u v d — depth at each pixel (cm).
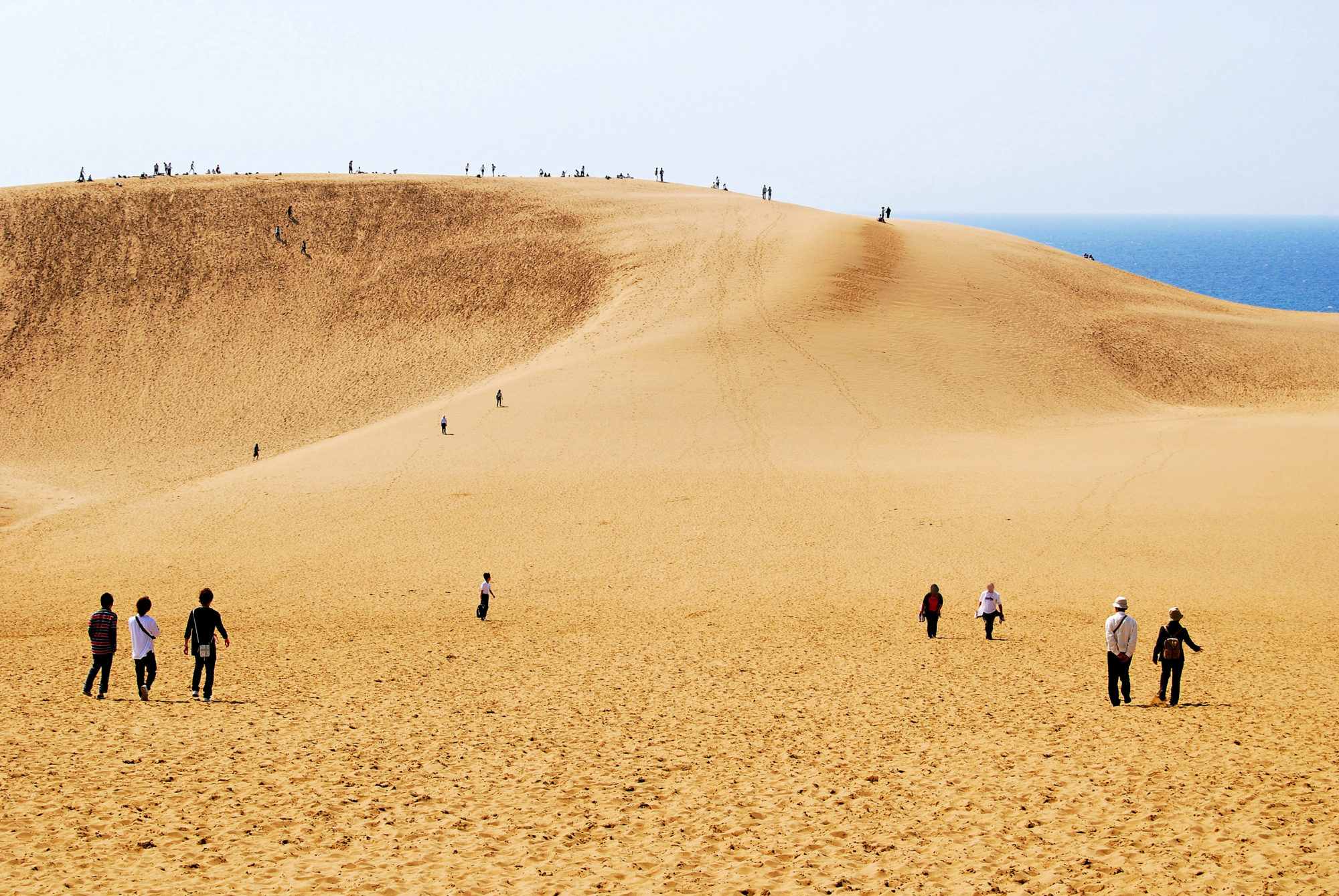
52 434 5934
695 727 1238
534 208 9150
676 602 2450
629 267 7419
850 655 1798
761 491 3544
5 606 2495
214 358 6900
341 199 9294
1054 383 5247
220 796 938
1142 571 2656
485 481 3712
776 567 2783
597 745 1148
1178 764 1005
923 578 2662
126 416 6191
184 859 778
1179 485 3397
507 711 1342
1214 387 5497
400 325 7225
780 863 778
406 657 1812
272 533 3231
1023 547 2909
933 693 1448
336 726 1239
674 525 3203
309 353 6931
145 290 7675
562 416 4503
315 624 2236
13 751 1074
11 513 4297
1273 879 694
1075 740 1132
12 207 8631
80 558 3067
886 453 4044
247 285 7819
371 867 773
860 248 7112
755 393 4772
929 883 727
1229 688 1462
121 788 952
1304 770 960
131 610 2442
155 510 3644
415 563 2884
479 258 8094
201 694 1447
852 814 888
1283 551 2745
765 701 1401
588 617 2302
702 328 5741
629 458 3950
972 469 3772
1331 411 4841
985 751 1091
